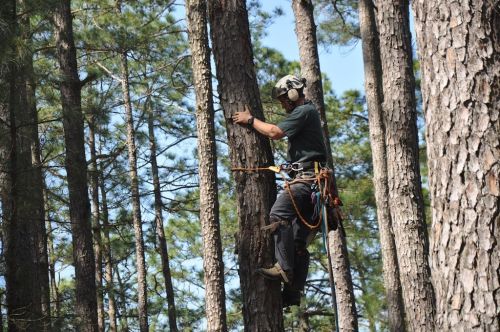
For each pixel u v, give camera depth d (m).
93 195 23.86
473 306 5.36
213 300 15.28
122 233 26.23
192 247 28.17
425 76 5.85
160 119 25.05
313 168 7.28
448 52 5.74
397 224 12.67
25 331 11.67
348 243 25.47
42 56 19.17
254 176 7.36
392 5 13.45
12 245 11.83
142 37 21.77
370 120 17.23
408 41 13.35
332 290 6.83
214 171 15.41
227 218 26.55
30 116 13.45
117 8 22.80
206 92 15.38
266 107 23.08
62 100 14.91
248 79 7.54
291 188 7.17
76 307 14.73
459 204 5.51
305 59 15.23
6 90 11.69
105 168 22.86
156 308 28.00
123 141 26.66
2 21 10.92
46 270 16.42
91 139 25.25
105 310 32.09
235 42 7.56
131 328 30.25
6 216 12.31
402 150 12.82
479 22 5.71
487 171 5.47
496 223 5.40
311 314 25.91
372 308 22.14
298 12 15.50
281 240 7.06
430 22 5.85
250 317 7.19
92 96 23.00
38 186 12.30
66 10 15.45
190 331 28.08
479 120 5.56
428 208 24.36
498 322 5.28
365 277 24.78
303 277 7.37
